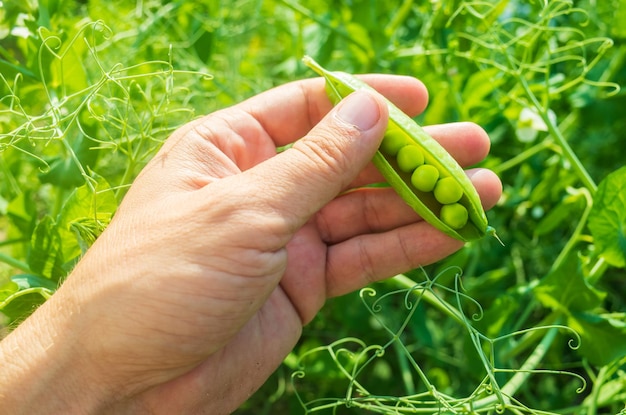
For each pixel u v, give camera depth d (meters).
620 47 0.59
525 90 0.50
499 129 0.63
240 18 0.69
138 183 0.40
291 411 0.56
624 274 0.61
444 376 0.55
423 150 0.40
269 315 0.43
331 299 0.60
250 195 0.36
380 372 0.59
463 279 0.58
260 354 0.42
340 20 0.60
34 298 0.43
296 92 0.44
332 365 0.54
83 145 0.49
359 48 0.57
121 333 0.36
